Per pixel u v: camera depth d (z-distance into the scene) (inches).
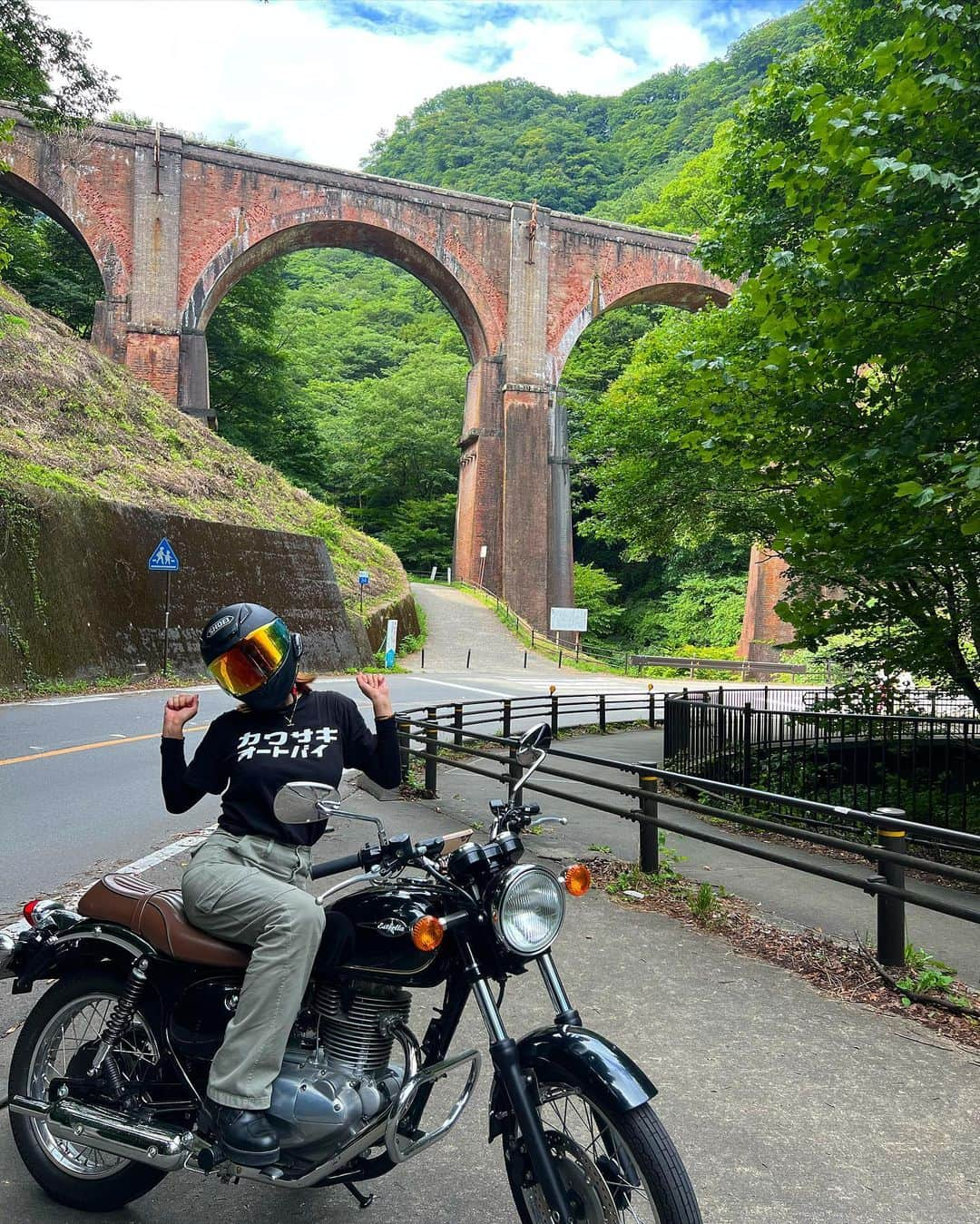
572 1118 136.1
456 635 1685.5
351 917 103.1
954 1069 159.6
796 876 319.3
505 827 106.7
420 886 103.7
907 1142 134.0
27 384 1116.5
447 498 2657.5
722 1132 134.9
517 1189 101.5
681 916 247.9
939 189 256.2
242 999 98.7
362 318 3875.5
